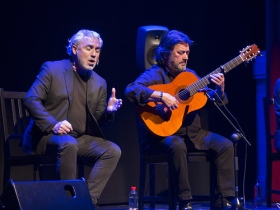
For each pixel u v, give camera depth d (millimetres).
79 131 5445
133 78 7762
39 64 7074
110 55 7578
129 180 7684
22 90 6953
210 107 5848
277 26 7750
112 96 5527
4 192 3807
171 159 5406
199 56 8211
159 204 7738
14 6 6922
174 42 5762
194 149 5754
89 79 5555
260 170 8445
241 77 8508
